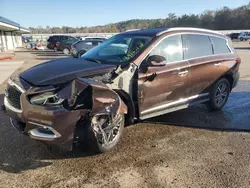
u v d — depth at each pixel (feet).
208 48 17.74
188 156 12.17
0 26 81.30
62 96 10.68
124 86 12.89
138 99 13.46
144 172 10.74
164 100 14.93
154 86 14.02
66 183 9.93
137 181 10.11
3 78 32.73
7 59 61.87
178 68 15.15
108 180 10.15
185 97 16.22
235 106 20.51
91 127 11.25
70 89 10.84
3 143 13.15
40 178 10.21
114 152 12.40
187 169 11.02
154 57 13.30
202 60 16.81
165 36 14.98
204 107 20.02
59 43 81.66
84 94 11.03
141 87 13.44
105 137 11.91
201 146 13.25
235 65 19.51
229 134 14.85
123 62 13.38
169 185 9.87
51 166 11.09
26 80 11.30
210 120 17.11
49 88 10.68
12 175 10.38
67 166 11.11
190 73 15.99
